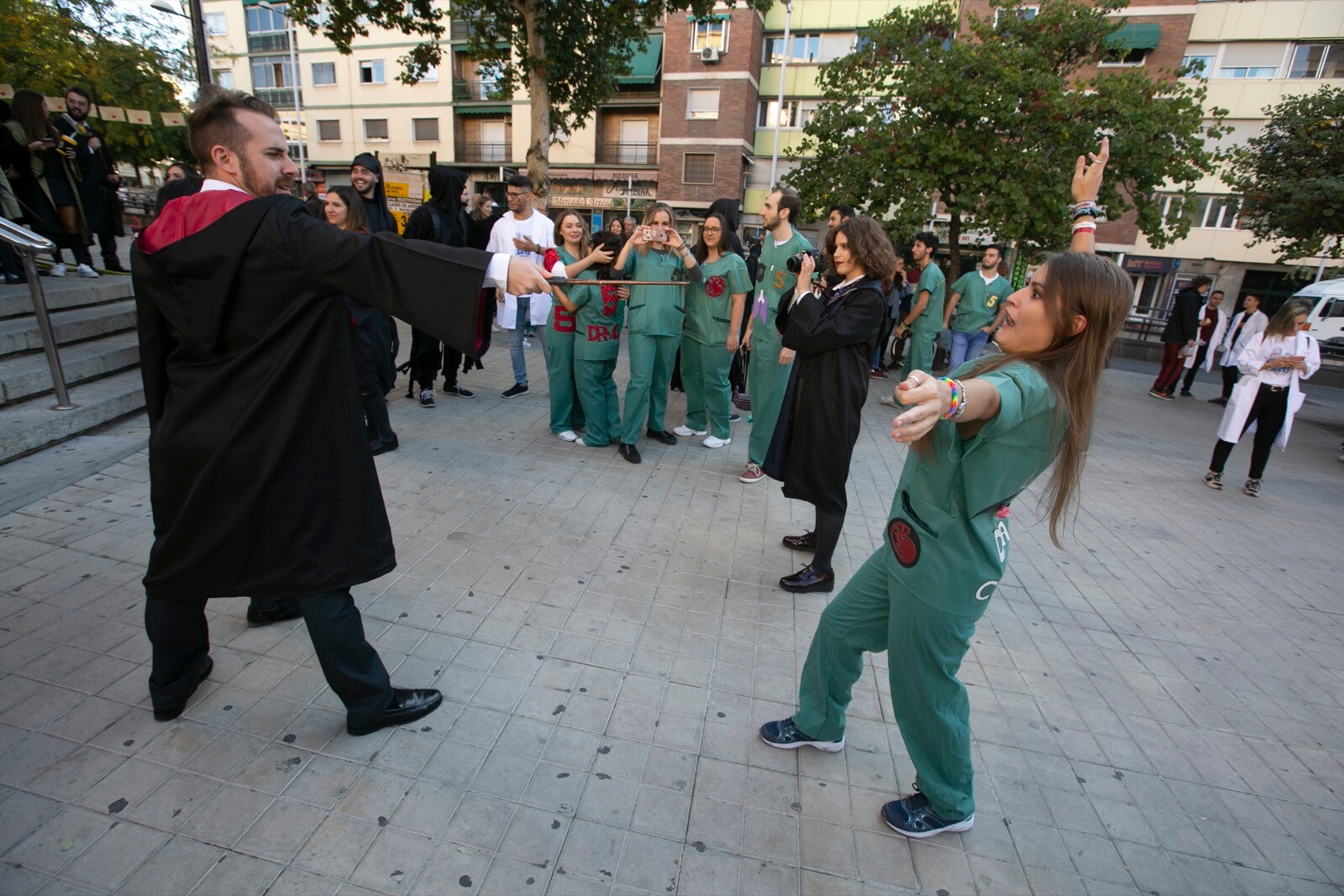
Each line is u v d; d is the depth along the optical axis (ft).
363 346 14.87
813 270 11.04
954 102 33.27
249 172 6.04
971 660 10.05
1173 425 29.09
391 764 7.00
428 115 97.35
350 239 5.70
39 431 13.50
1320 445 28.25
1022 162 33.04
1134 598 12.42
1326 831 7.23
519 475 15.29
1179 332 34.76
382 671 7.30
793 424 11.03
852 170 36.76
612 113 89.56
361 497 6.59
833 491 10.66
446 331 5.80
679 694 8.49
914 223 34.68
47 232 21.56
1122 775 7.84
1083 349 5.20
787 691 8.72
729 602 10.75
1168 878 6.51
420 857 6.01
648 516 13.76
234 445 5.93
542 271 5.98
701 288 17.53
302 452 6.19
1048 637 10.87
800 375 10.84
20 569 9.75
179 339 6.09
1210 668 10.25
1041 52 34.40
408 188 59.77
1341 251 40.68
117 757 6.78
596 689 8.44
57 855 5.74
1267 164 41.47
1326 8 66.80
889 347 35.73
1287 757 8.37
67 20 57.16
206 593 6.38
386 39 96.07
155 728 7.20
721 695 8.54
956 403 4.78
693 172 83.76
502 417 19.70
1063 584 12.82
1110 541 15.16
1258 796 7.67
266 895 5.56
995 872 6.39
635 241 15.55
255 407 5.93
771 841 6.50
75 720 7.19
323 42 99.14
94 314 18.49
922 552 5.77
